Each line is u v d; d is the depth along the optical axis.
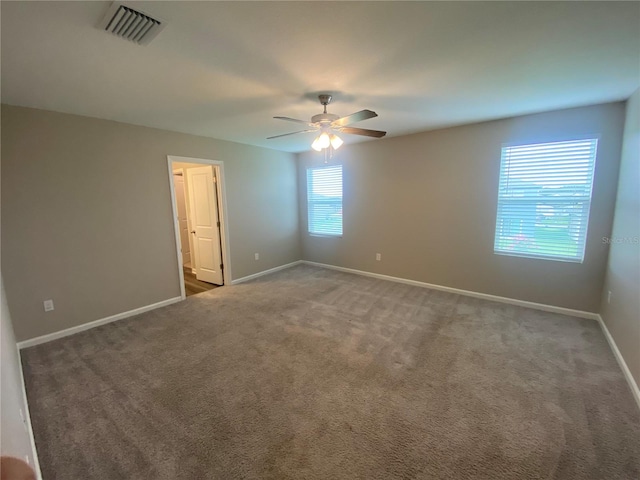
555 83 2.28
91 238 3.12
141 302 3.56
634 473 1.42
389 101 2.67
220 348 2.66
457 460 1.51
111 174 3.22
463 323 3.09
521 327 2.98
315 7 1.33
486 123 3.50
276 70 1.99
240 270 4.82
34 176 2.73
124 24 1.43
